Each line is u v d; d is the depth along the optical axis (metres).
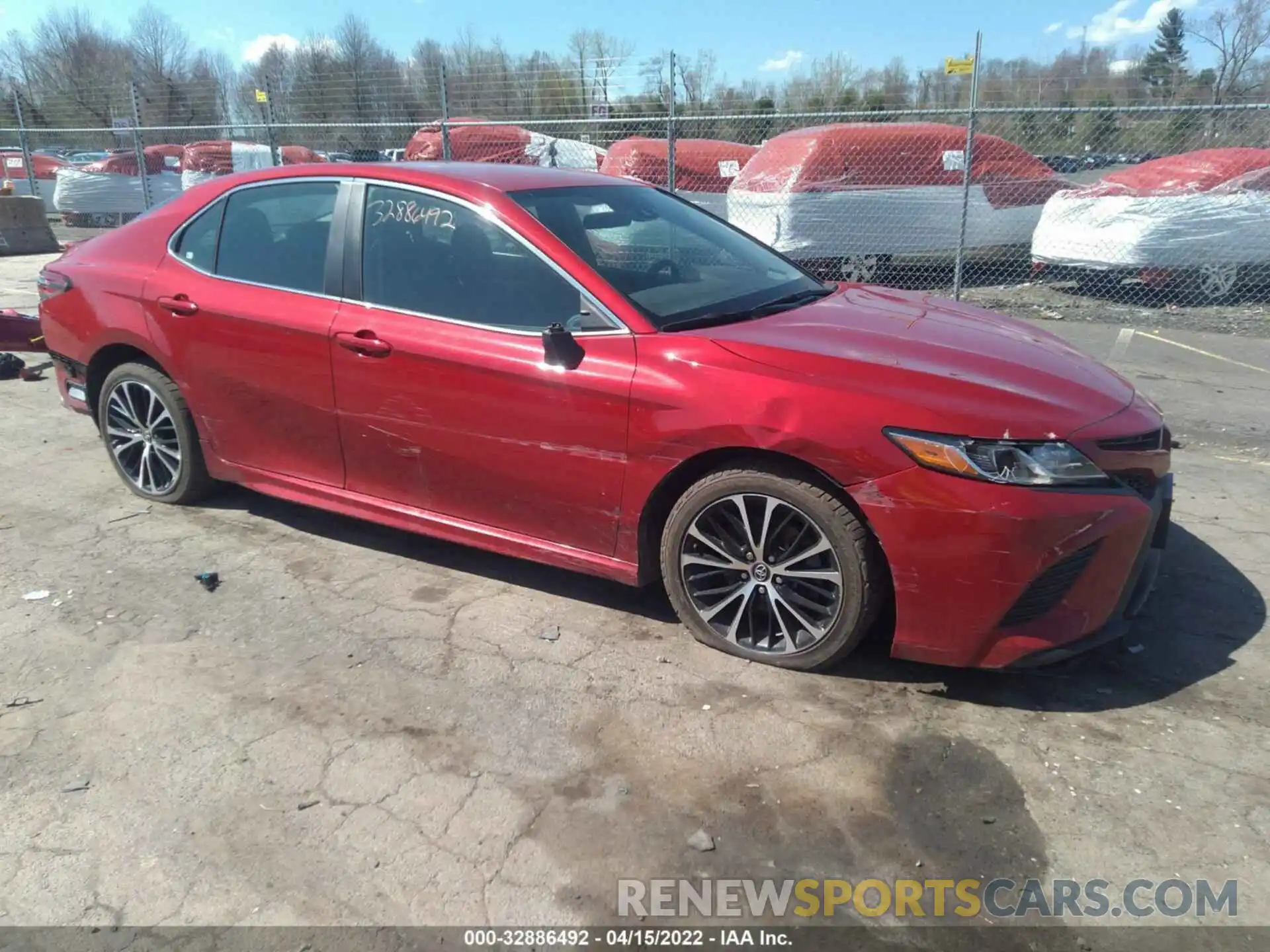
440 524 3.78
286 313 3.91
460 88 12.52
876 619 3.35
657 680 3.19
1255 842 2.44
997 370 3.11
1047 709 3.02
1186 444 5.74
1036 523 2.75
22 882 2.37
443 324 3.57
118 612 3.67
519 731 2.93
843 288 4.20
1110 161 11.27
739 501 3.13
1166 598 3.73
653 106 11.85
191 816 2.58
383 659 3.34
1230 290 10.34
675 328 3.29
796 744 2.85
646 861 2.41
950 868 2.38
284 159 14.09
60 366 4.91
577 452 3.32
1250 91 10.45
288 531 4.45
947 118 10.26
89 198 18.84
